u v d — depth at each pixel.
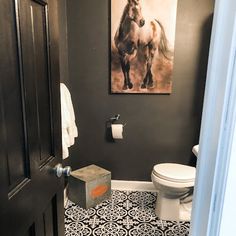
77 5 2.36
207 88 0.69
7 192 0.74
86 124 2.62
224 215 0.64
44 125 1.01
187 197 2.28
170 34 2.32
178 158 2.65
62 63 2.28
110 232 2.00
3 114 0.71
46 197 1.05
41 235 1.03
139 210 2.31
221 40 0.62
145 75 2.44
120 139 2.63
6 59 0.72
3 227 0.72
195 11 2.31
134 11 2.29
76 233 1.97
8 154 0.75
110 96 2.54
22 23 0.80
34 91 0.91
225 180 0.62
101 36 2.40
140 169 2.70
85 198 2.29
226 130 0.61
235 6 0.56
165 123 2.57
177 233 2.00
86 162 2.70
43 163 1.01
